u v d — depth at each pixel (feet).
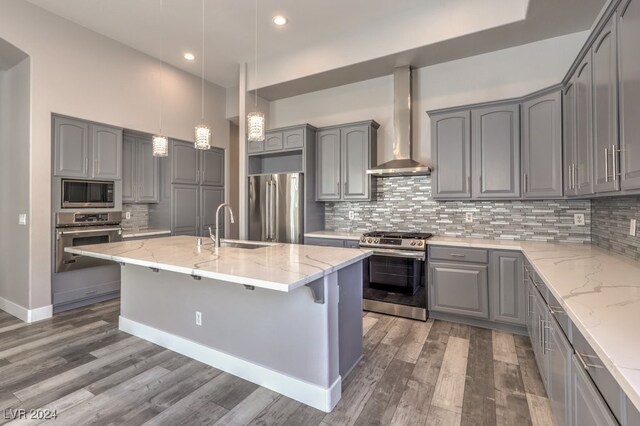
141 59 14.43
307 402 6.64
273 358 7.18
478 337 9.76
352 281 7.97
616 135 5.69
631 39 5.09
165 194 16.07
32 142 11.03
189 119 16.72
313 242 13.53
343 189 13.83
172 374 7.73
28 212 11.09
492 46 11.15
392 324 10.84
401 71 12.62
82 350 8.93
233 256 7.31
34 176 11.10
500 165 10.64
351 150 13.64
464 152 11.19
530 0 8.64
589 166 7.07
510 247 9.80
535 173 9.84
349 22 12.00
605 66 6.15
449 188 11.48
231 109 18.70
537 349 7.36
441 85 12.46
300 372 6.81
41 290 11.33
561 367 5.05
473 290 10.42
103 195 13.19
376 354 8.72
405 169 11.83
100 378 7.55
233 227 20.93
